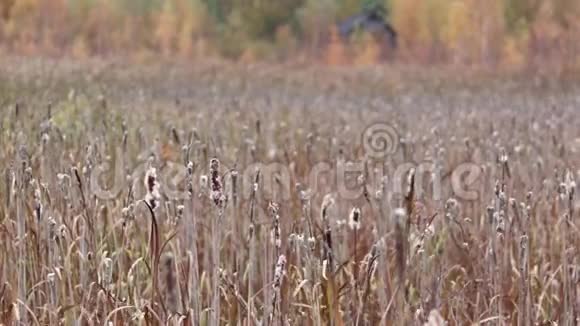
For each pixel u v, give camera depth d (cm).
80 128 1431
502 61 8956
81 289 818
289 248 909
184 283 767
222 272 799
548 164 1438
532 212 1129
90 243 869
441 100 3725
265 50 12294
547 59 8094
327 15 12788
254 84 5019
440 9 10638
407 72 6862
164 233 946
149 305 741
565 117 2380
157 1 11525
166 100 2609
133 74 4328
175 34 10675
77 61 4466
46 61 3972
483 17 9675
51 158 1035
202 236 1002
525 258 812
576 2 8762
